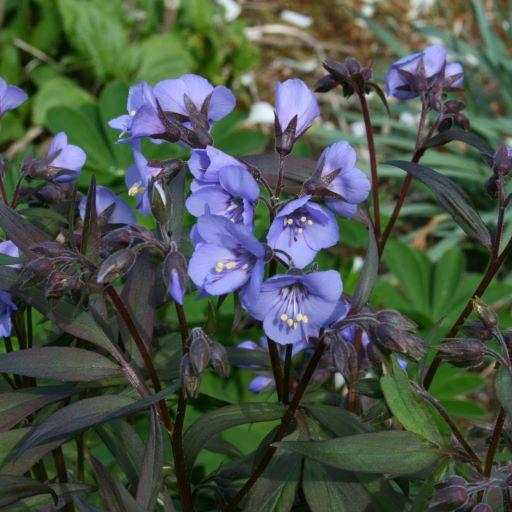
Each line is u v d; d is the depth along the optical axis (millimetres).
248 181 468
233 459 623
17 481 499
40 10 1074
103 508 531
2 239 553
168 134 497
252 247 462
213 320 481
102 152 880
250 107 1172
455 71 586
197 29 1129
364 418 543
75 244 506
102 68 1048
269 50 1286
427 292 836
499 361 495
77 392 521
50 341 563
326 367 577
